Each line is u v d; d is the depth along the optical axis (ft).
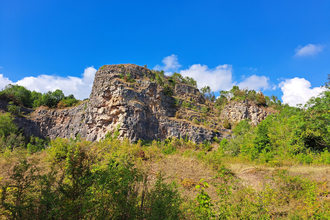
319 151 63.00
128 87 189.98
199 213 15.94
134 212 14.62
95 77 220.84
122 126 160.15
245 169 47.01
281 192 26.40
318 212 20.01
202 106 291.58
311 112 69.62
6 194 12.67
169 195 18.15
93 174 14.15
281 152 66.03
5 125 167.32
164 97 231.09
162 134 194.08
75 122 209.97
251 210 17.80
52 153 18.81
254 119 264.72
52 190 14.15
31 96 270.46
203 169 47.91
